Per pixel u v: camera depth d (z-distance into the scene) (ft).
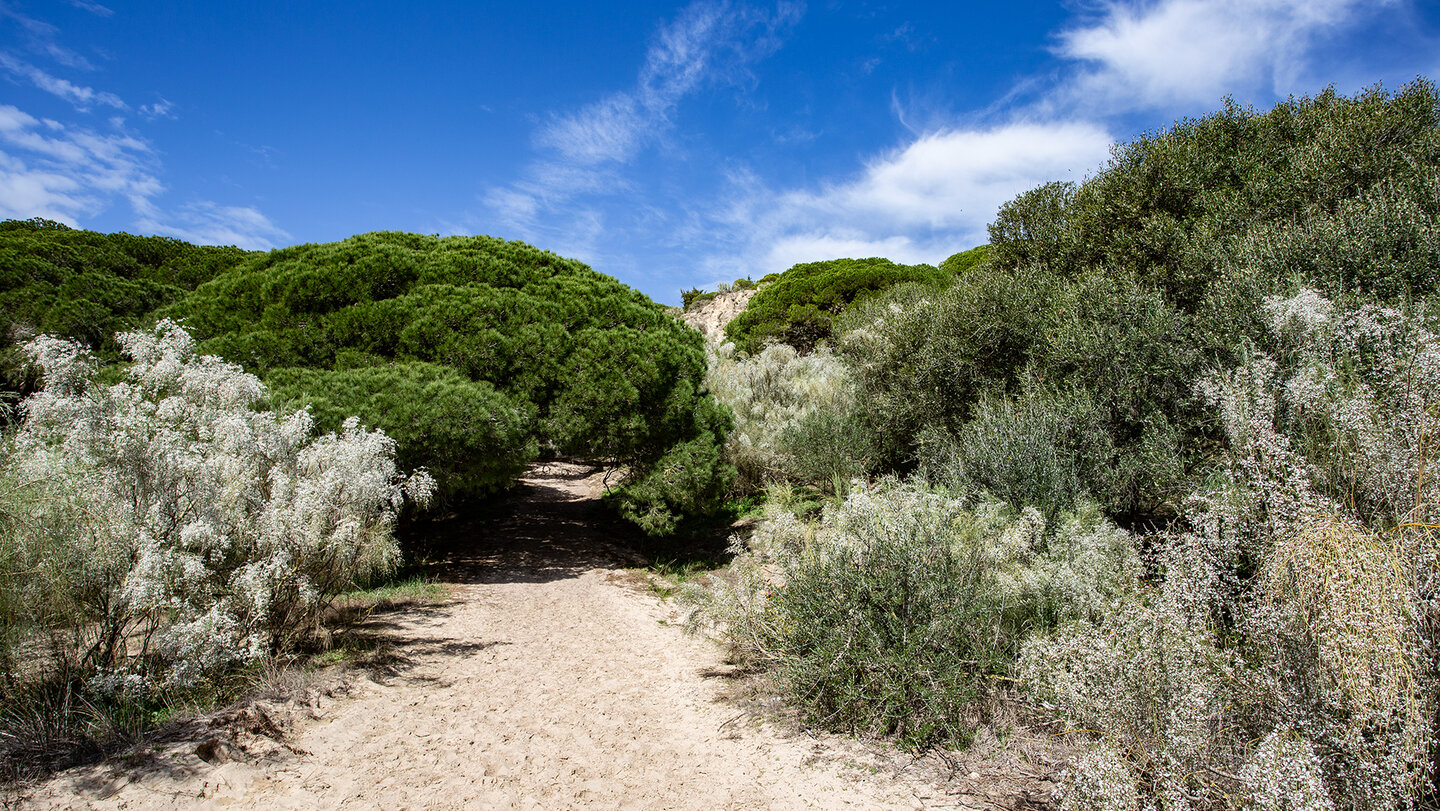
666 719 14.10
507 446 26.68
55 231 65.16
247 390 14.60
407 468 24.56
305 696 12.96
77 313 43.80
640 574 29.84
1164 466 20.62
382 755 11.32
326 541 14.60
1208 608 10.00
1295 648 8.55
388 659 16.17
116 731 10.50
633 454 32.24
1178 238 29.22
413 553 29.37
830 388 43.14
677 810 10.25
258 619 13.35
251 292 30.50
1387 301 20.24
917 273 80.33
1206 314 23.18
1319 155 28.35
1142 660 8.84
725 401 46.39
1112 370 24.20
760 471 40.42
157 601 11.57
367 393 24.94
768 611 15.62
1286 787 6.84
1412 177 24.85
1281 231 24.49
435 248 37.50
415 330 28.60
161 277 61.41
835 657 13.08
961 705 12.17
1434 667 7.92
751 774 11.50
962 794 10.42
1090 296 27.17
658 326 36.14
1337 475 12.28
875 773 11.30
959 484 23.39
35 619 11.03
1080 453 22.91
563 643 19.47
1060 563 14.48
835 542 14.32
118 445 11.75
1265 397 13.61
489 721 13.28
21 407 11.96
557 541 34.96
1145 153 35.35
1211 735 8.39
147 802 9.09
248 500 14.07
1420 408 11.49
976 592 13.58
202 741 10.66
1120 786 7.68
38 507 11.27
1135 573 13.48
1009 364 30.53
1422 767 7.32
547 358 29.71
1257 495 11.64
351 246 32.89
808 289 82.74
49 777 9.30
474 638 19.07
